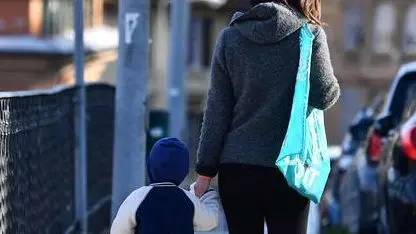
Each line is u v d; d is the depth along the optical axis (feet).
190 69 342.03
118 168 56.95
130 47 56.39
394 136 64.85
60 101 60.75
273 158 32.83
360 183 76.43
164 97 314.76
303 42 32.60
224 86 33.76
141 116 56.85
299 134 32.12
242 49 33.12
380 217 68.90
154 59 315.37
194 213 35.73
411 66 75.61
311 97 33.27
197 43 343.26
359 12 373.61
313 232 73.15
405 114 70.08
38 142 52.54
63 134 62.28
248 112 33.30
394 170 61.62
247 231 34.27
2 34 220.23
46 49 215.51
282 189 33.04
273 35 32.55
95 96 79.51
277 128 32.99
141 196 35.81
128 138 56.75
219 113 33.60
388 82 374.02
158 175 36.01
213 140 33.65
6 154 43.47
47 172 55.52
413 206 58.75
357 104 375.25
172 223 35.37
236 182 33.32
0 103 42.19
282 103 32.89
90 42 209.77
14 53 215.51
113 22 281.33
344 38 373.61
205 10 340.59
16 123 46.09
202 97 341.62
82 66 67.15
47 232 55.21
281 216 33.65
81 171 68.08
